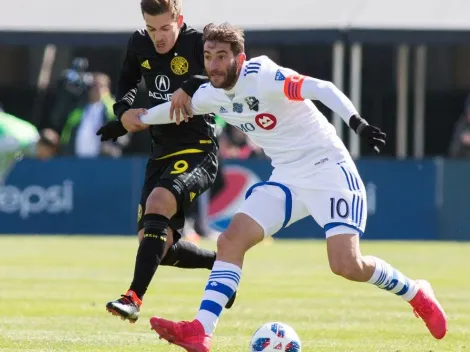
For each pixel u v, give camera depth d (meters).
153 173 26.02
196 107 23.06
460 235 62.56
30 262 47.75
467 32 67.69
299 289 37.69
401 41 67.94
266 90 21.58
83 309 31.47
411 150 83.75
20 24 70.44
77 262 47.84
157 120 24.03
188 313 30.83
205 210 62.34
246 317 29.94
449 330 27.64
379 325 28.42
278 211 22.22
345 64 83.44
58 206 63.91
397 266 46.81
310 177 22.23
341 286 38.84
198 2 71.75
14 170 63.81
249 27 68.81
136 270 23.53
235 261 21.83
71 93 67.75
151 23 24.89
